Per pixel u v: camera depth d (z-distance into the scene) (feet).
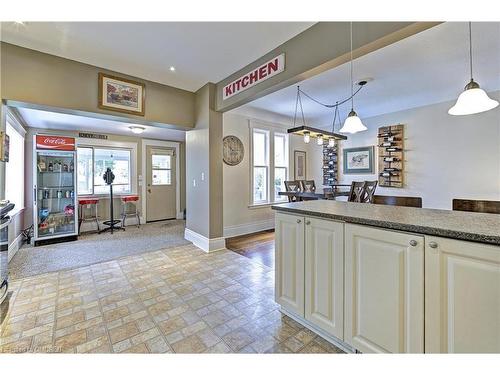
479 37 7.60
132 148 19.07
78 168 16.90
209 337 5.44
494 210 6.38
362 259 4.51
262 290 7.76
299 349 5.04
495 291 3.12
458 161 12.62
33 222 13.17
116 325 5.89
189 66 9.85
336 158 18.31
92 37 7.77
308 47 7.21
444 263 3.52
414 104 14.06
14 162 12.85
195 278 8.67
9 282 8.28
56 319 6.12
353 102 14.07
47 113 12.22
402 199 8.16
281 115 17.11
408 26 5.25
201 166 12.39
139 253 11.49
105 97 9.96
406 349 3.93
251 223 15.84
